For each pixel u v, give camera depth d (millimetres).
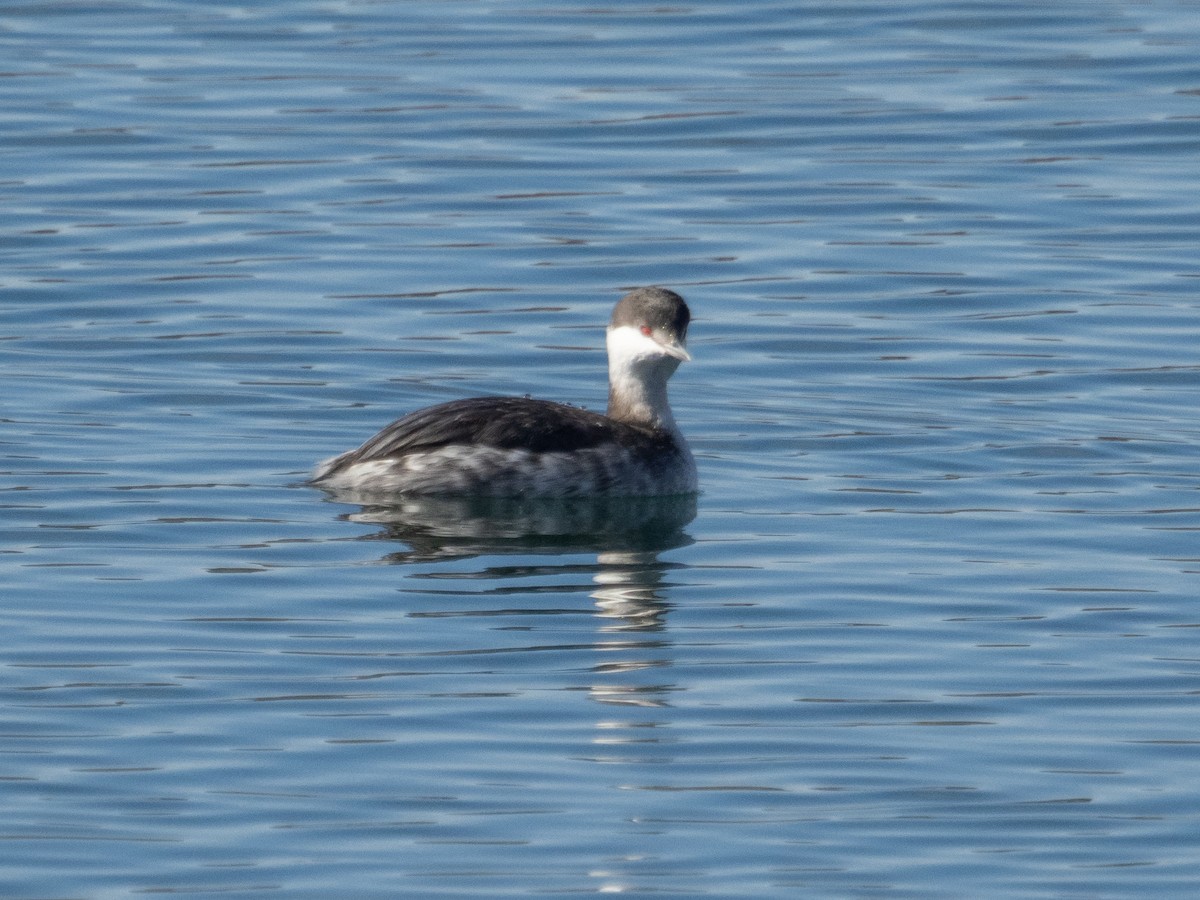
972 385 20672
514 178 26594
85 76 29578
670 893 11062
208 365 20844
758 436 19375
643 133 28000
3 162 26594
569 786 12258
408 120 28281
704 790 12227
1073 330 22156
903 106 28844
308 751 12633
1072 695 13578
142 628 14430
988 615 14992
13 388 19953
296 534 16438
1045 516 17156
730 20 32344
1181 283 23484
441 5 33125
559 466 17578
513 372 21000
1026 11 32688
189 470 17891
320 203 25688
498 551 16234
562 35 31672
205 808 11914
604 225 25188
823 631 14688
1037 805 12078
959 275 23688
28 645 14078
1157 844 11633
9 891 10961
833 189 26234
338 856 11398
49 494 17125
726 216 25484
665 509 17484
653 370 18234
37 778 12195
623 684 13664
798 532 16828
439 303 22844
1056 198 25969
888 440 19203
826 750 12766
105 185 26047
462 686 13602
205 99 28859
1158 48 30891
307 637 14344
